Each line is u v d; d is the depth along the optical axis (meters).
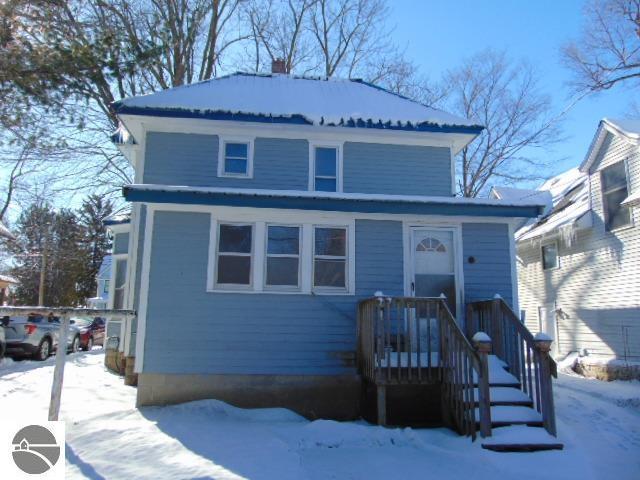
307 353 9.18
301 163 11.41
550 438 6.75
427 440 7.11
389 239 9.78
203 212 9.34
